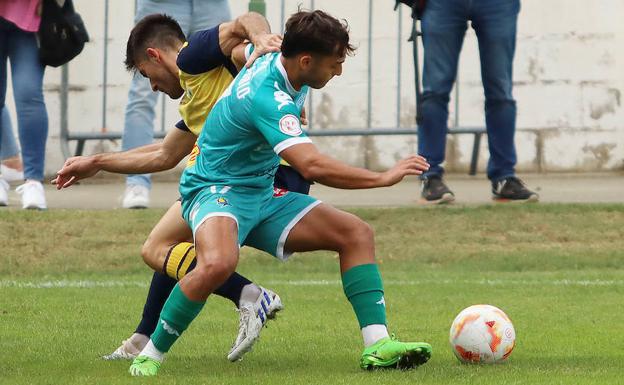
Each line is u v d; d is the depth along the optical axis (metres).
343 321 13.74
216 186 10.20
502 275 18.03
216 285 9.82
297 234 10.40
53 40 20.02
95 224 20.03
